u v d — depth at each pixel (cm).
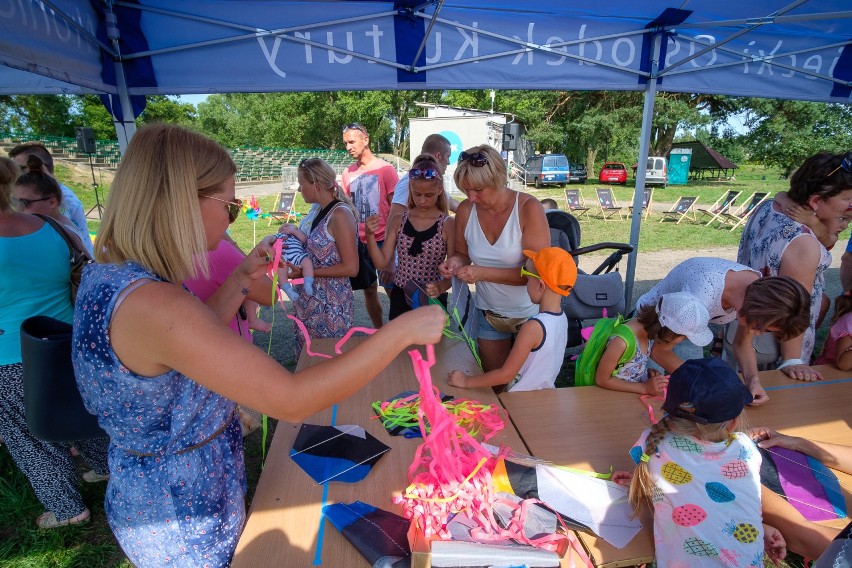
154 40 322
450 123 1756
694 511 124
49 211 267
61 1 252
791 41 409
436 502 122
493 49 369
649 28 384
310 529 127
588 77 393
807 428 181
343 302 292
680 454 129
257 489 142
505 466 150
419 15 342
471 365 222
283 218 1196
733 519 122
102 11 299
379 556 115
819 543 129
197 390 108
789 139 2336
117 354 92
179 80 335
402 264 301
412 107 4025
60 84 359
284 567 116
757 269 236
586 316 359
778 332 192
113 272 93
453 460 129
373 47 351
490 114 1833
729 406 127
